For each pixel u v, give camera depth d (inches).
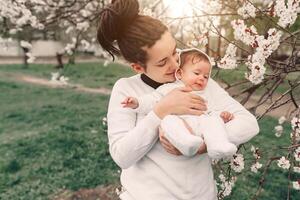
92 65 717.3
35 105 489.7
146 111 74.9
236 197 224.1
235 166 116.3
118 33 74.4
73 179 277.1
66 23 254.1
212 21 141.6
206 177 75.1
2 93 561.9
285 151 268.2
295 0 110.7
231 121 75.7
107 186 264.1
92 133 368.2
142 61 74.0
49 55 687.1
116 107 78.2
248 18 131.7
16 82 631.2
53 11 240.4
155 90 76.4
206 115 74.8
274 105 137.1
